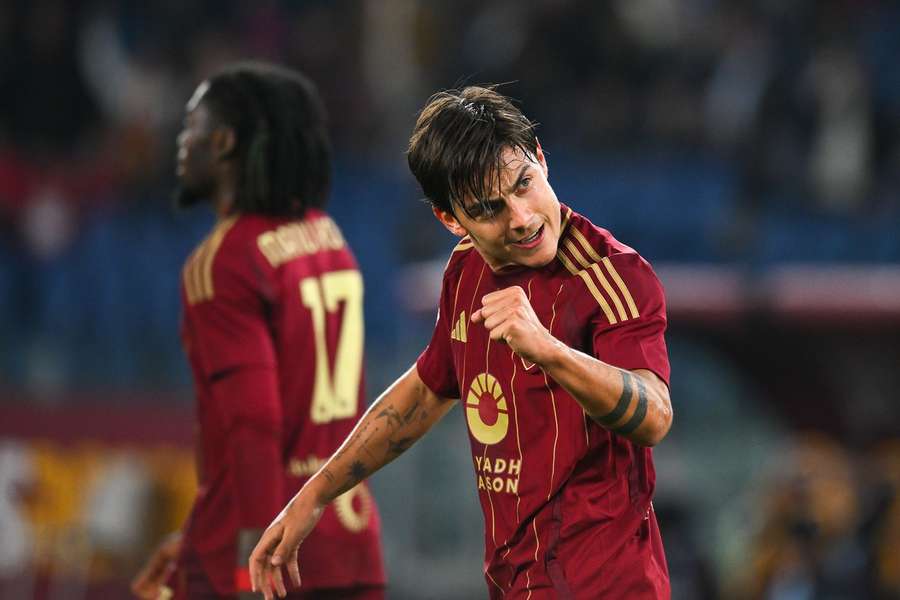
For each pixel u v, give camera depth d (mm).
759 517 27547
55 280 30938
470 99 9156
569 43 37875
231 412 12070
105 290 30938
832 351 30094
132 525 25797
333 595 12727
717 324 30094
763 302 30078
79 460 25922
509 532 9688
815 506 27281
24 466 25547
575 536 9438
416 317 29406
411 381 10578
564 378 8531
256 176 12836
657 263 34781
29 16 34500
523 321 8438
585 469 9438
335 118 36938
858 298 30094
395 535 27656
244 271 12352
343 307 13180
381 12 39469
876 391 29984
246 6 37844
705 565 26953
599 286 9344
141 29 36562
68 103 34750
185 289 12492
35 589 24875
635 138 37875
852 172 36875
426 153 9102
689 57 38625
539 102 37188
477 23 39094
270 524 11352
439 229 32250
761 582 27062
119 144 34625
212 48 36281
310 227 13141
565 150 37062
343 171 34781
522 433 9570
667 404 8930
